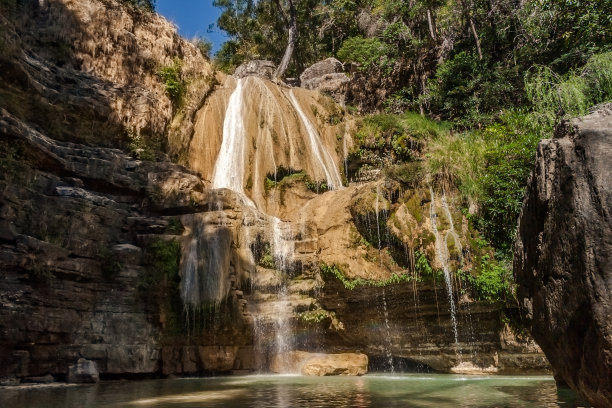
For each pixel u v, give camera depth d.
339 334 15.55
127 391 9.23
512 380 11.38
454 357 14.54
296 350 15.41
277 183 20.73
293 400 7.69
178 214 15.42
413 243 14.05
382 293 14.55
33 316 10.89
